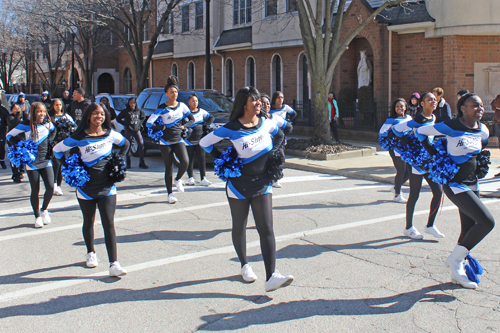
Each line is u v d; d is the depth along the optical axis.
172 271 5.25
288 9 22.48
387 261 5.43
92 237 5.41
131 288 4.80
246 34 25.19
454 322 3.95
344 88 20.28
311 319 4.04
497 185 9.48
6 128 12.93
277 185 9.92
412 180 6.18
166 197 9.06
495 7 16.45
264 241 4.52
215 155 4.69
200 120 9.93
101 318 4.15
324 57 14.61
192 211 7.97
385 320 4.00
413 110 10.12
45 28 30.64
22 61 48.12
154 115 8.42
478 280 4.62
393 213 7.61
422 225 6.88
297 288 4.70
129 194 9.38
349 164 12.31
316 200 8.62
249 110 4.44
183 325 4.00
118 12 25.30
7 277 5.14
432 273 5.04
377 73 18.88
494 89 17.41
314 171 12.12
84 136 4.97
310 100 20.48
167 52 30.83
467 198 4.61
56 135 7.77
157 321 4.08
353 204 8.29
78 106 10.52
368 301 4.38
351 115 19.08
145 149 15.26
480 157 4.67
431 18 17.52
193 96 9.85
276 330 3.86
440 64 18.00
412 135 6.04
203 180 10.10
